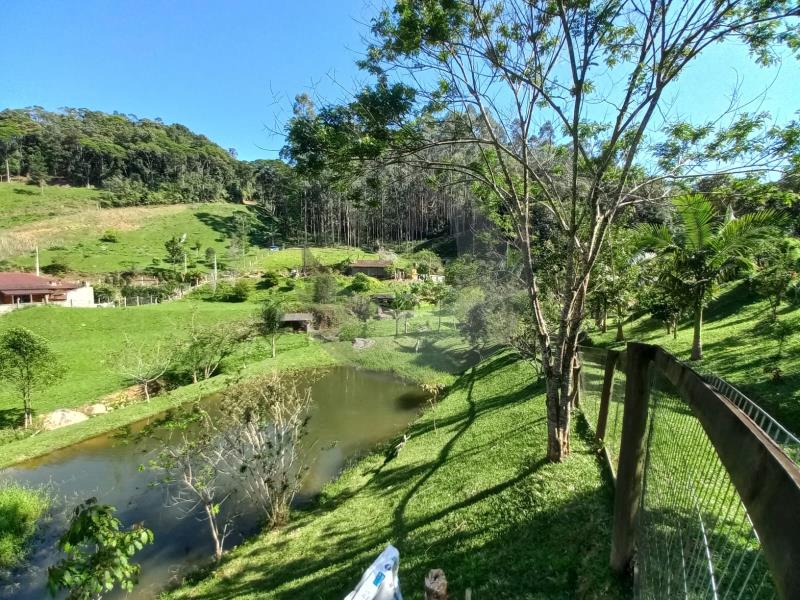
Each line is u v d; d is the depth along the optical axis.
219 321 30.52
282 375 14.95
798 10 4.43
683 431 2.42
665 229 12.53
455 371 16.84
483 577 4.62
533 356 10.58
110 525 3.21
